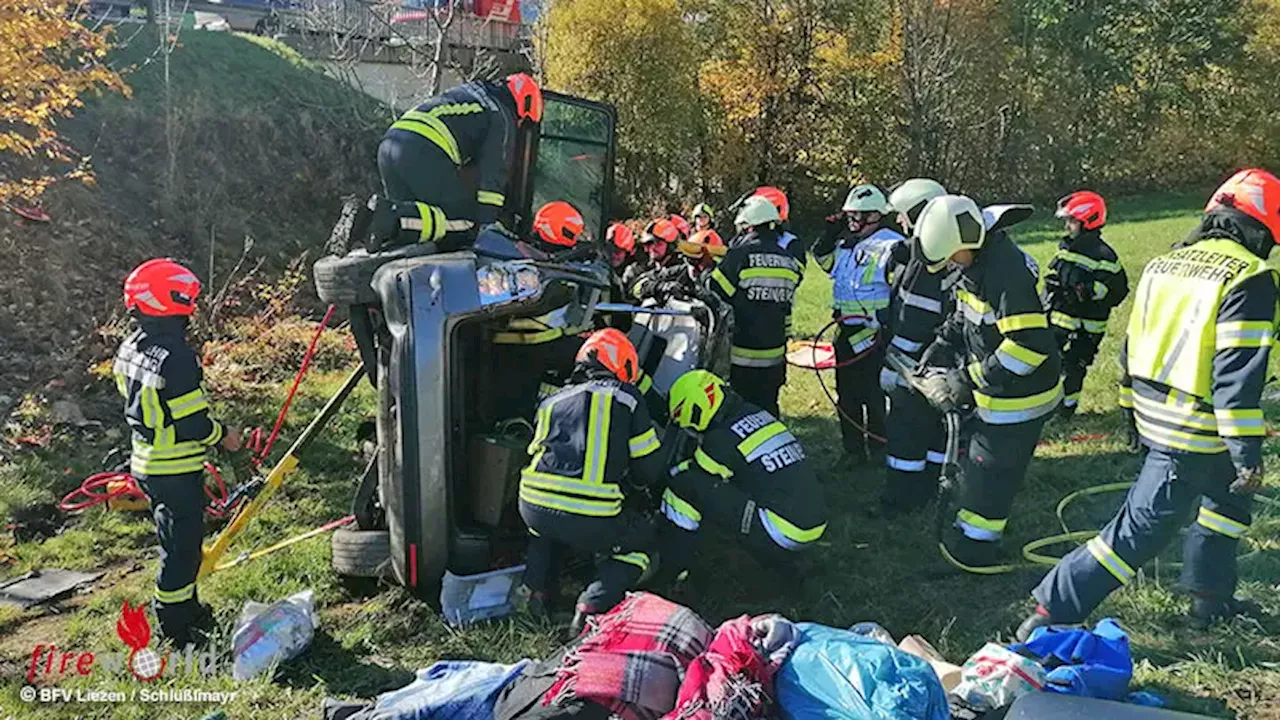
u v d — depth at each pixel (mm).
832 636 3229
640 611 3379
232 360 10492
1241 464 3715
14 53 7777
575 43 23484
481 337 5160
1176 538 5348
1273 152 31828
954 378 5188
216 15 22594
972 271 4781
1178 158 32031
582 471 4398
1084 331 7672
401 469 4637
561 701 3129
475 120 5191
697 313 5629
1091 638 3695
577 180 6395
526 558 4730
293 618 4484
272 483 5070
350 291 4883
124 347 4555
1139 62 31453
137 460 4508
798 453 4887
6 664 4570
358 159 17719
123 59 16266
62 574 5664
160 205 14445
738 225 7168
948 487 5254
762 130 26562
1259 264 3762
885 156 27359
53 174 13219
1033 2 31328
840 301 7031
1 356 9422
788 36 26188
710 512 4855
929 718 2975
